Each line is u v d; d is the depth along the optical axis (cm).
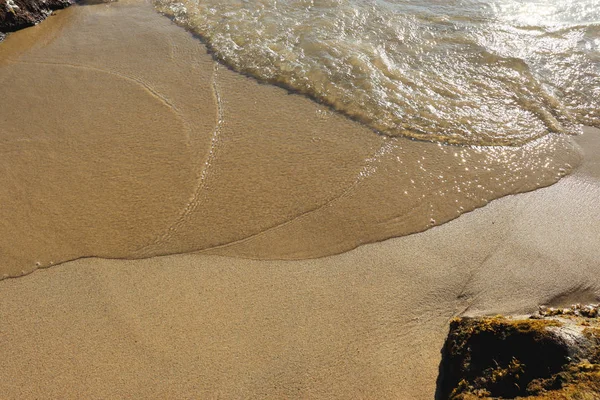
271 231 425
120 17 741
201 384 319
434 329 346
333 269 390
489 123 525
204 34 686
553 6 721
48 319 360
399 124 527
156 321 355
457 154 490
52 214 443
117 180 475
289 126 532
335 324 350
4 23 703
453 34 663
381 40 657
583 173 464
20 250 414
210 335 345
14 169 488
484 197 445
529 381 272
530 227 414
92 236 424
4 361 335
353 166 481
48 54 657
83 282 387
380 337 342
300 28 687
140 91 586
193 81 601
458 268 384
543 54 621
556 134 509
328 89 578
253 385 318
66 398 315
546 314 341
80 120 545
